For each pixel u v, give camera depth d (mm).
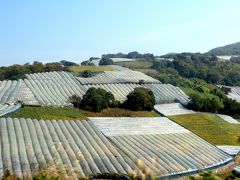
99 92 89188
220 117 96938
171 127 80625
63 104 87062
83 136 65312
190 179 10930
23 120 68750
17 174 44969
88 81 110375
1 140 57156
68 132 66062
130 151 60656
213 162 61375
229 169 60688
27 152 53500
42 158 51219
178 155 62094
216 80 150875
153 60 186000
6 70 122000
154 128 78062
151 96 94312
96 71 129000
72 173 14742
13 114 73125
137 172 11445
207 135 78750
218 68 167500
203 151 66562
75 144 59812
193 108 99688
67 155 53938
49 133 63781
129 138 69000
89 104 87000
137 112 90500
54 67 129875
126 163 54125
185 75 155125
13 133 60844
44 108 81375
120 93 102875
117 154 57938
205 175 10867
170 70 156375
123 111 89625
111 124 77000
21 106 80062
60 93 97625
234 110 102188
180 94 109688
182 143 69750
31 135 61312
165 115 90625
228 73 159000
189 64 169750
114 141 65750
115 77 118688
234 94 135750
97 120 78875
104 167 51344
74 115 78812
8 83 103062
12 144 56062
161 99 102438
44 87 101625
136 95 92312
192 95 104812
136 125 78562
